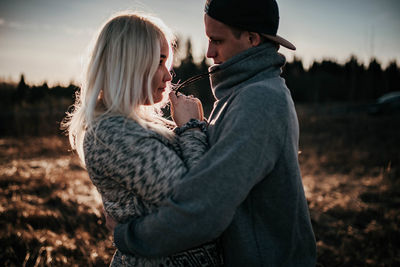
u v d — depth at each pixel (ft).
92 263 9.02
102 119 3.86
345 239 11.24
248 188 3.41
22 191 15.79
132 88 3.98
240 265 3.78
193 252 3.87
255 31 4.06
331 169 23.15
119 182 3.68
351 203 15.12
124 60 3.95
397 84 111.86
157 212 3.53
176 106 4.54
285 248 3.84
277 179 3.75
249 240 3.76
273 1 4.25
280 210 3.81
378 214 13.73
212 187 3.27
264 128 3.47
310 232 4.20
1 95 49.57
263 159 3.49
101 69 4.07
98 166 3.75
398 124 44.62
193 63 78.48
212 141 3.93
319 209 14.60
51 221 11.68
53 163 23.81
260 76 4.12
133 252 3.65
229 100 4.01
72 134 4.67
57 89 51.08
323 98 117.80
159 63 4.30
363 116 56.54
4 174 18.48
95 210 12.88
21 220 11.60
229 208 3.31
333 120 52.01
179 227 3.30
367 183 18.97
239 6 4.00
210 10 4.19
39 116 43.32
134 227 3.73
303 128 44.75
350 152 27.50
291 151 3.74
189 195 3.30
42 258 8.90
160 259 3.85
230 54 4.30
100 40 4.11
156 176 3.51
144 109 4.70
